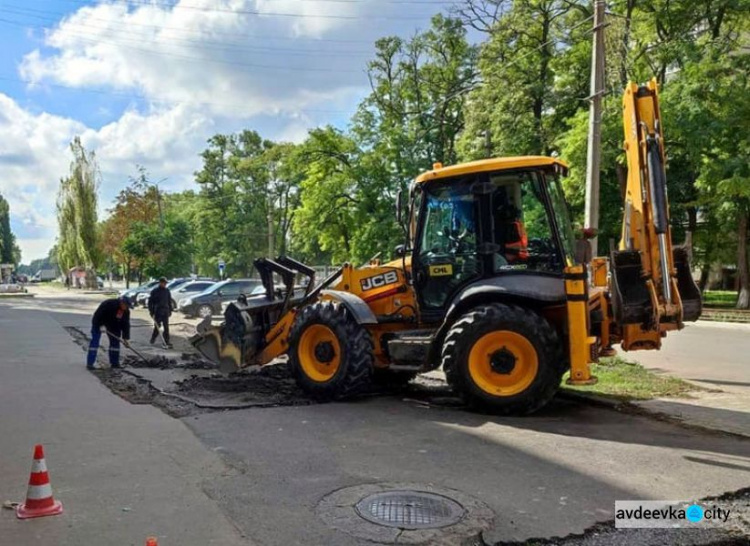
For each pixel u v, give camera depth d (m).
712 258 27.58
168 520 4.26
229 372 9.40
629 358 12.71
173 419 7.29
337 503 4.53
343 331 8.18
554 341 7.19
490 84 27.27
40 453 4.44
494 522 4.19
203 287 30.94
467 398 7.43
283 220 62.66
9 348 14.84
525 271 7.73
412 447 6.02
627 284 6.98
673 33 24.00
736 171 20.58
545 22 26.39
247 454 5.80
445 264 8.16
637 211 7.13
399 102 36.16
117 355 11.80
